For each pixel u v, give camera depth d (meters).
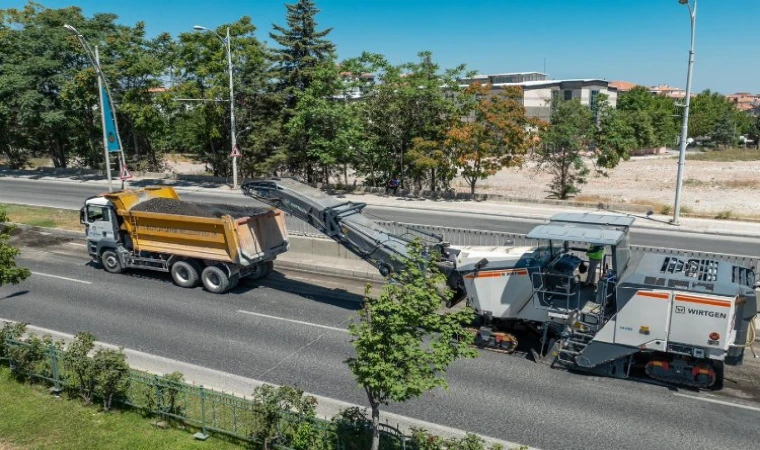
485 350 12.66
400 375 6.82
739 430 9.46
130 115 36.66
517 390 10.87
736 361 10.49
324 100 32.59
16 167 44.78
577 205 29.73
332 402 10.20
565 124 32.22
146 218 16.88
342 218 14.70
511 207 29.75
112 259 18.27
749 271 11.28
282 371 11.61
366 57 33.06
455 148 31.80
